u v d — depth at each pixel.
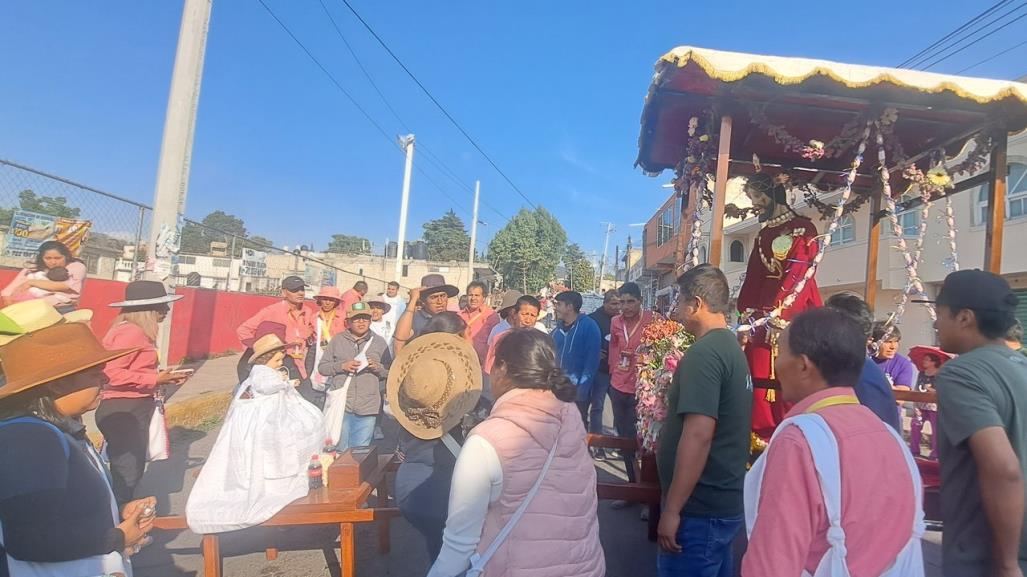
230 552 4.11
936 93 3.65
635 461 5.05
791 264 4.67
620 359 5.94
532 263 46.31
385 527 4.10
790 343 1.76
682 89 4.10
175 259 6.94
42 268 5.42
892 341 5.94
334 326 6.38
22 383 1.80
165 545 4.16
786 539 1.44
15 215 7.07
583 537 2.05
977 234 13.02
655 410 3.60
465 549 1.93
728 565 2.59
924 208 4.70
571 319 6.27
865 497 1.47
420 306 6.48
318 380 5.85
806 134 4.87
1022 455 1.87
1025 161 12.62
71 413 2.02
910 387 5.77
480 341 6.19
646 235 30.19
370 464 3.82
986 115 4.11
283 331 5.73
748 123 4.68
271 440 3.38
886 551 1.46
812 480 1.48
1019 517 1.79
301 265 22.69
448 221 63.28
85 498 1.79
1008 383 1.91
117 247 10.12
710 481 2.47
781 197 5.12
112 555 1.89
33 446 1.72
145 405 4.05
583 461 2.17
